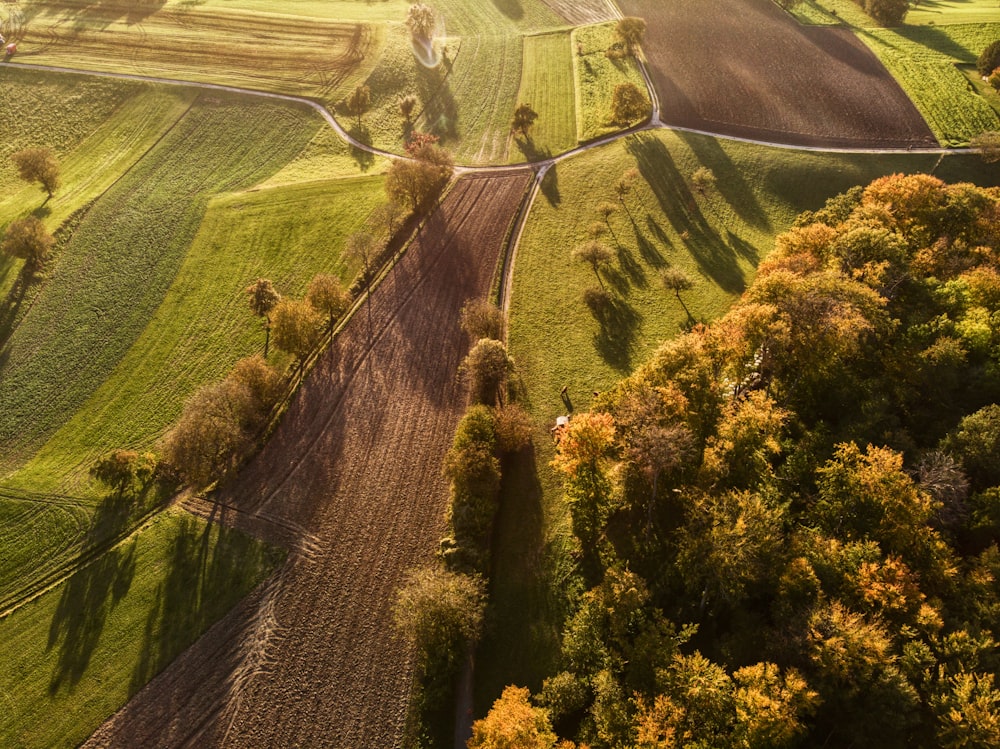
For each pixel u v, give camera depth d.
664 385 55.94
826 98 120.12
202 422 60.94
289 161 118.31
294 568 57.00
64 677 51.84
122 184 111.50
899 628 40.91
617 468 50.94
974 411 53.69
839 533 47.09
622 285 86.12
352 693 49.41
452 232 96.12
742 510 45.44
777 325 54.94
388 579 56.00
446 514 59.56
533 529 58.00
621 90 115.50
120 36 152.75
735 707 38.38
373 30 155.50
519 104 131.38
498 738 38.59
